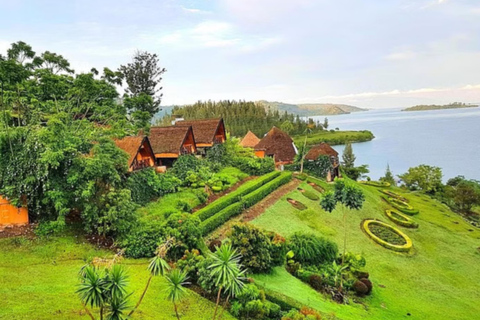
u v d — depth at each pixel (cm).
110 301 1102
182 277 1247
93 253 2017
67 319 1334
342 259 2597
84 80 2664
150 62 6069
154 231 2133
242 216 3034
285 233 2919
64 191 2098
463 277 2964
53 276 1731
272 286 2003
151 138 3956
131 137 3080
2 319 1267
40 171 2019
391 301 2347
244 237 2138
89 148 2323
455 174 8612
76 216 2353
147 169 3008
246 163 4497
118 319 1107
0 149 2098
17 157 2089
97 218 2097
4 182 2089
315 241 2594
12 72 2073
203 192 3186
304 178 4578
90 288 1067
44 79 2570
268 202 3469
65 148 2089
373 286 2511
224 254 1245
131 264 1983
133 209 2247
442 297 2566
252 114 12912
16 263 1809
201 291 1809
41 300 1460
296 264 2377
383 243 3234
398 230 3644
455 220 4566
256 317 1655
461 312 2366
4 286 1556
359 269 2559
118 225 2106
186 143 4053
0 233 2047
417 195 5816
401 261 3030
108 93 2981
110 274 1114
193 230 2102
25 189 2053
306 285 2223
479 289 2794
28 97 2603
